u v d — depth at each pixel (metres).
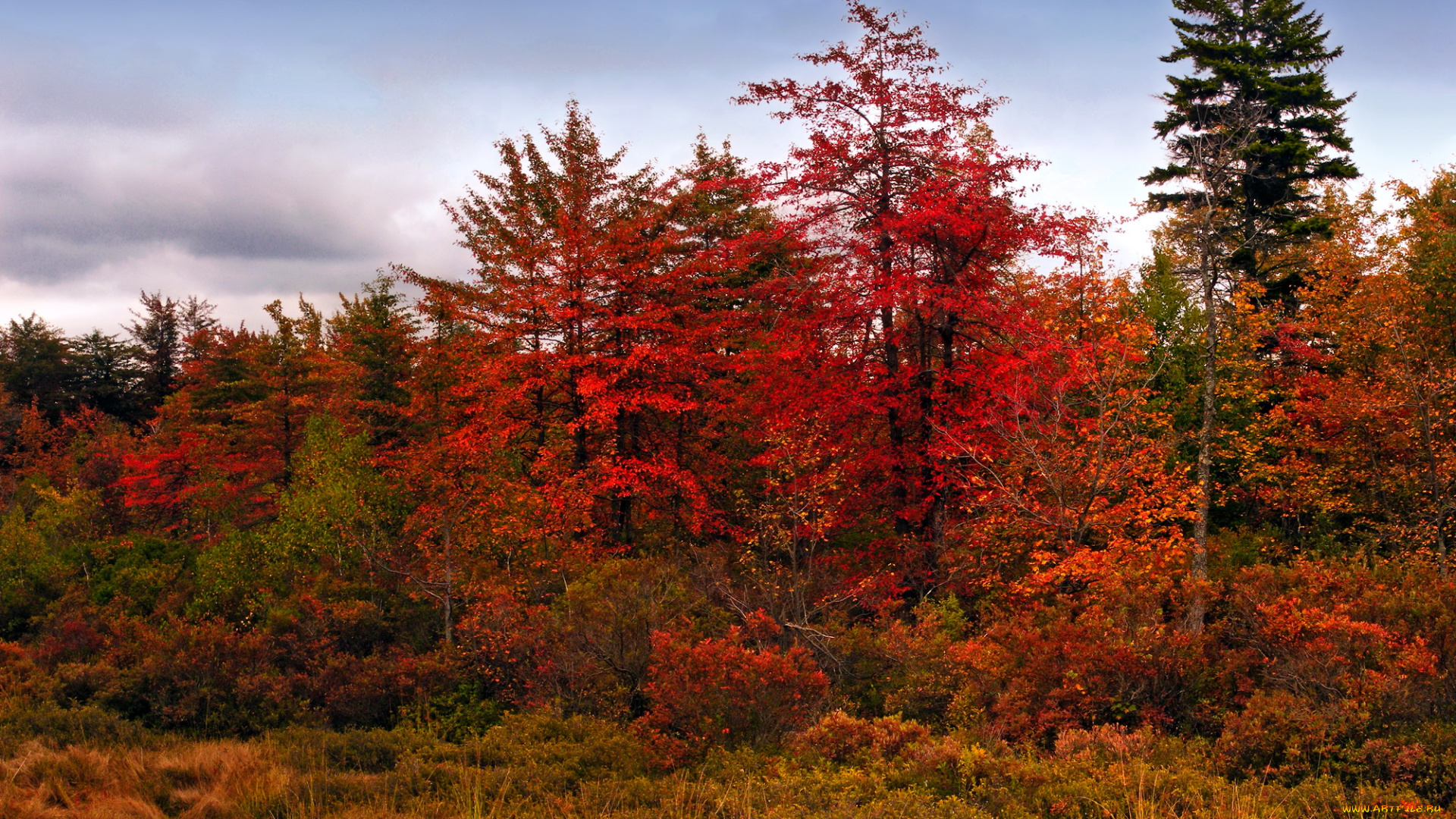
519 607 15.30
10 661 16.69
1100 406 16.19
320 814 9.05
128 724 13.45
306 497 17.78
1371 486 20.33
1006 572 18.05
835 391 18.09
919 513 18.39
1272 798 7.86
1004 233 17.22
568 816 8.79
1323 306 21.95
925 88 17.98
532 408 21.30
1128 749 9.39
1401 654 9.77
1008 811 7.82
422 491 17.73
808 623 15.19
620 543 20.28
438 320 20.81
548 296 18.92
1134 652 10.77
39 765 10.55
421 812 8.96
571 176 20.28
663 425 22.61
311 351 29.97
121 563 21.61
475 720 13.54
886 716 11.49
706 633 14.48
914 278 17.31
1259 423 21.17
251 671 14.58
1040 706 11.22
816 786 8.73
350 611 15.73
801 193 18.92
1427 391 18.12
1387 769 8.23
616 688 13.55
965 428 17.58
